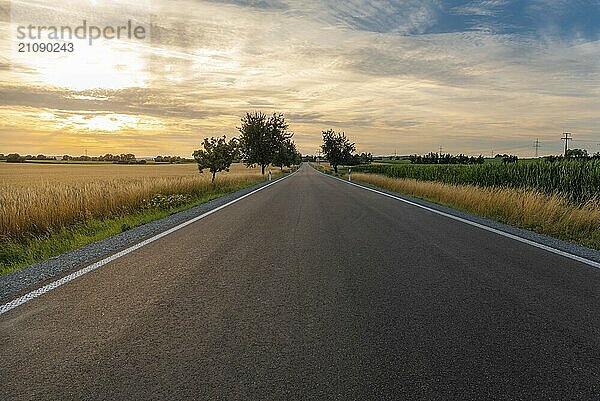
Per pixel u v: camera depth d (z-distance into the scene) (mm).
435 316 4797
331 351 3922
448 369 3594
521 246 8703
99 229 12047
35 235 11211
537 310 4984
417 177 37656
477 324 4562
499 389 3289
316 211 15117
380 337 4230
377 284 6031
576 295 5527
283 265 7129
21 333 4324
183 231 10688
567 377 3467
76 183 18547
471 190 18094
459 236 9898
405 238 9656
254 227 11344
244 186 34625
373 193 24500
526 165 22031
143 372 3533
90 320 4660
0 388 3307
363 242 9172
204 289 5793
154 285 5965
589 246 9328
